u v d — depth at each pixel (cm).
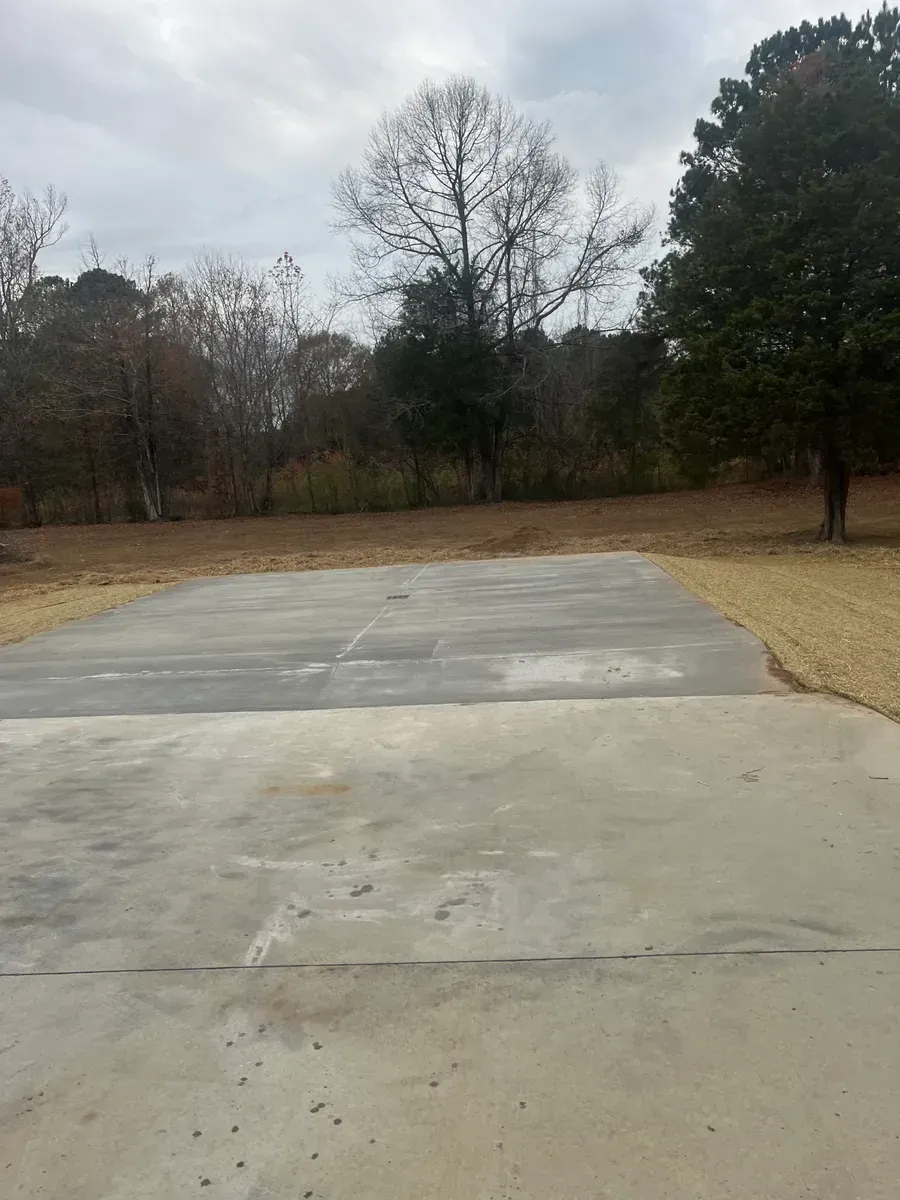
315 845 360
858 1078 214
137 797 426
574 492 3722
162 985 267
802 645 671
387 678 654
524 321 3453
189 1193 191
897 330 1464
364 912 304
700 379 1705
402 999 254
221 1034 243
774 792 386
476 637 797
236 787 433
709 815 366
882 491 2942
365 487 3728
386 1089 218
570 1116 207
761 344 1627
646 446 3641
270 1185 192
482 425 3459
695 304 1820
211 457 3662
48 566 2194
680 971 260
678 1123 203
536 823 368
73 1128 211
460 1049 231
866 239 1533
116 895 326
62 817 404
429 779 428
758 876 313
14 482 3562
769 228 1623
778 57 3272
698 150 3325
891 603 902
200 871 342
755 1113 205
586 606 927
